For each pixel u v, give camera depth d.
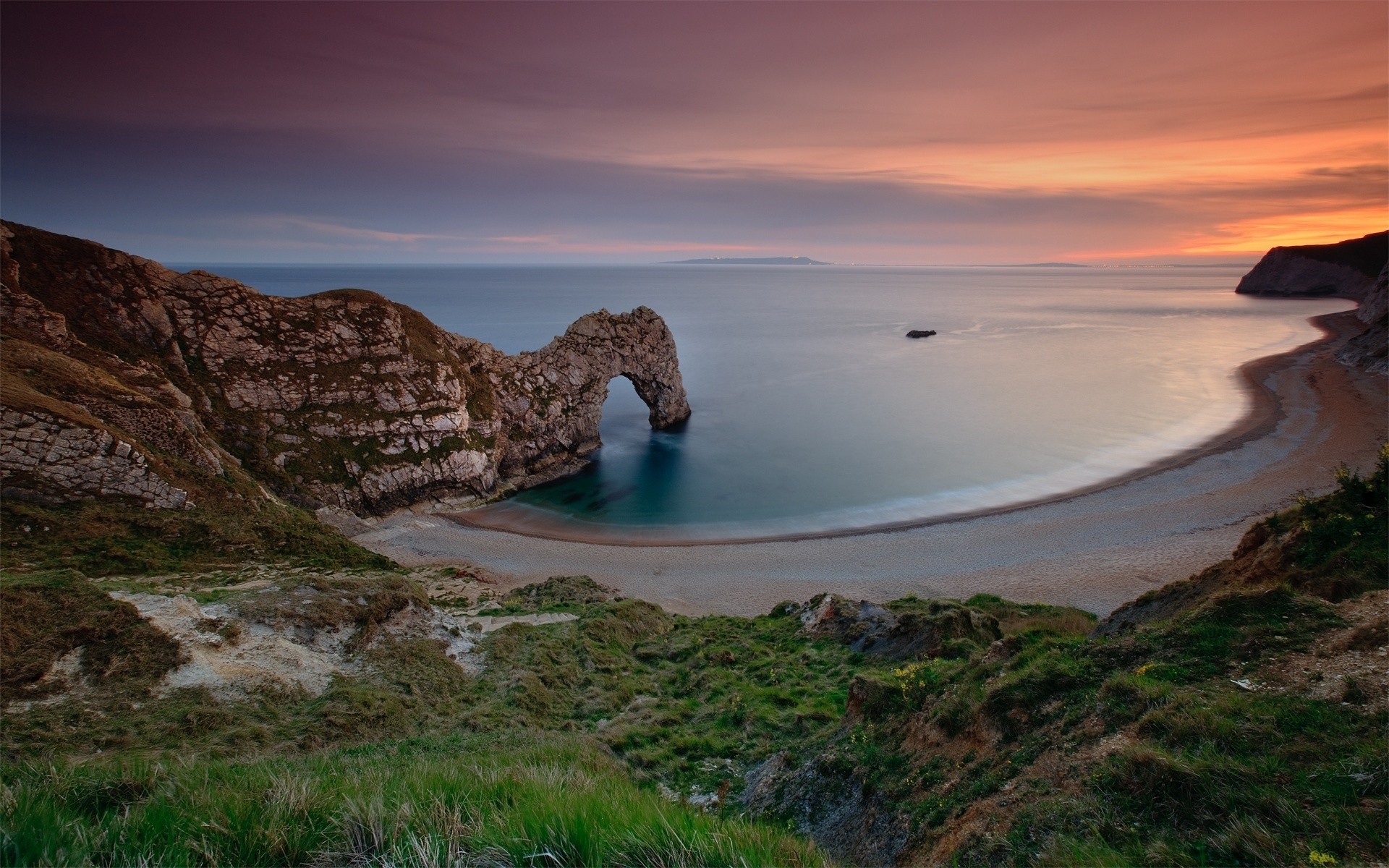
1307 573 14.09
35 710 17.84
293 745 17.89
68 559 32.66
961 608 30.14
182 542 37.69
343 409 60.72
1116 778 8.15
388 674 24.11
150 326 55.56
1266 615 11.12
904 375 121.88
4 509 34.22
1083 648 12.20
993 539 50.88
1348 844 6.02
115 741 17.08
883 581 44.66
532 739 18.22
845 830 11.70
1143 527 50.50
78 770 7.85
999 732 11.01
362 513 57.44
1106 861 6.62
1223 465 62.88
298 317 63.06
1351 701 8.35
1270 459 62.97
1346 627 10.27
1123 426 81.94
